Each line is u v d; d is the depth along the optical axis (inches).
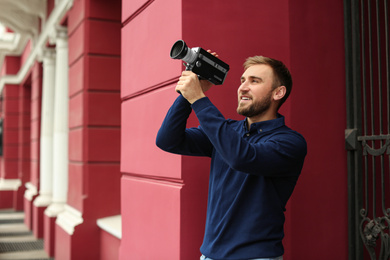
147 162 101.4
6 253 224.2
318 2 92.6
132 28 113.8
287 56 90.0
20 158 406.9
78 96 178.2
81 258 166.1
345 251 91.6
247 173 55.8
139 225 105.7
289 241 87.3
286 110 88.4
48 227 215.8
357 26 91.2
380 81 84.8
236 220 56.8
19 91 441.1
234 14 88.0
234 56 87.6
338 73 93.0
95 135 172.2
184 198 84.6
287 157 54.6
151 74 100.1
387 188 95.0
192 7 85.8
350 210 90.5
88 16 172.1
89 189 169.6
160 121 95.0
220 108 86.0
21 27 316.2
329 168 91.3
